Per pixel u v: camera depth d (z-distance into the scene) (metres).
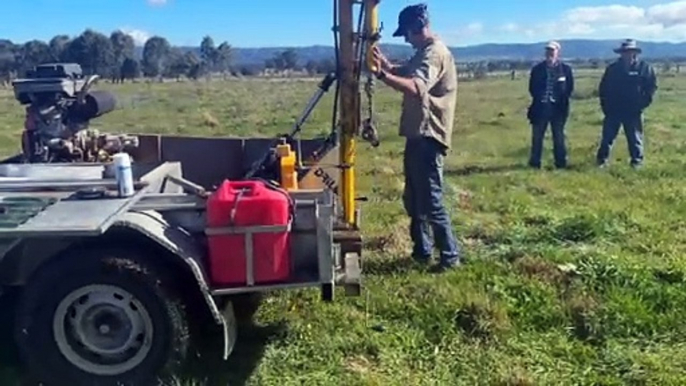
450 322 4.88
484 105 29.36
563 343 4.61
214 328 4.39
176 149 6.46
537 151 11.81
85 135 5.87
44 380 3.95
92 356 3.91
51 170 5.00
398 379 4.17
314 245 4.03
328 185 5.26
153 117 23.27
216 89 46.97
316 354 4.48
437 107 5.66
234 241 3.90
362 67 5.12
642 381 4.09
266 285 3.96
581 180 10.34
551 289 5.39
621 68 11.34
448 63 5.66
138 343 3.88
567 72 11.52
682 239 6.99
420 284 5.55
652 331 4.72
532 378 4.12
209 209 3.90
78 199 4.04
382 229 7.43
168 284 3.81
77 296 3.83
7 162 5.96
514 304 5.15
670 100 29.59
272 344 4.59
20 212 3.75
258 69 99.25
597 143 14.82
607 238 7.05
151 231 3.76
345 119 5.18
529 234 7.27
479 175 11.06
